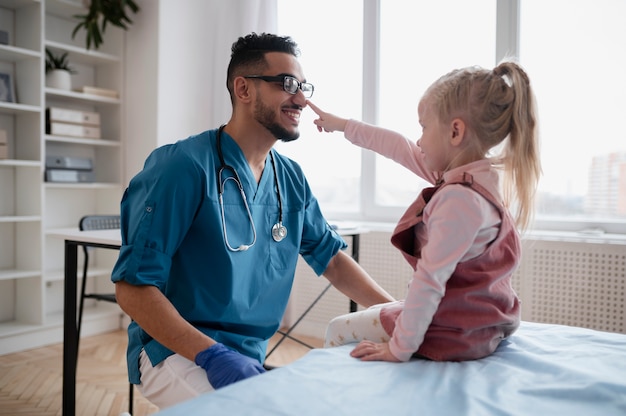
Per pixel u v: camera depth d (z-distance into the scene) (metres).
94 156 3.66
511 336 1.14
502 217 0.98
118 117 3.53
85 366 2.70
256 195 1.40
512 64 1.05
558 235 2.53
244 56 1.40
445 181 1.01
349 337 1.14
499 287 1.01
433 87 1.05
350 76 3.38
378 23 3.23
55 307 3.49
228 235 1.31
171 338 1.11
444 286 0.92
